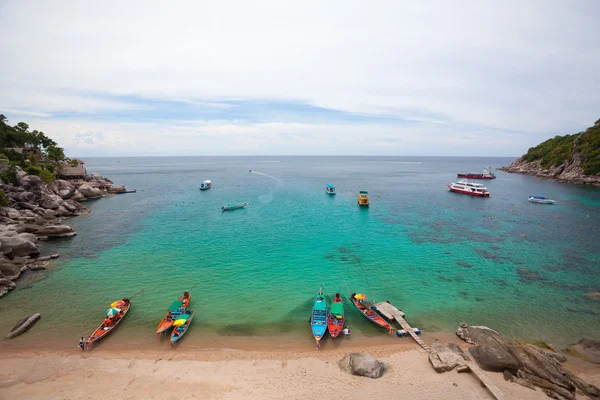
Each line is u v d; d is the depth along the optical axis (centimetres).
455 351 2719
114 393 2281
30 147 11819
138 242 5781
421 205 9500
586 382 2386
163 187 14062
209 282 4150
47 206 7688
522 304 3638
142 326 3180
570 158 16075
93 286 4022
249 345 2897
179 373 2505
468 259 4994
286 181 16888
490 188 13475
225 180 17425
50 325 3181
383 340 2977
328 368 2567
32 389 2309
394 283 4156
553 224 7181
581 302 3684
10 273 4156
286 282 4169
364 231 6544
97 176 12900
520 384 2344
